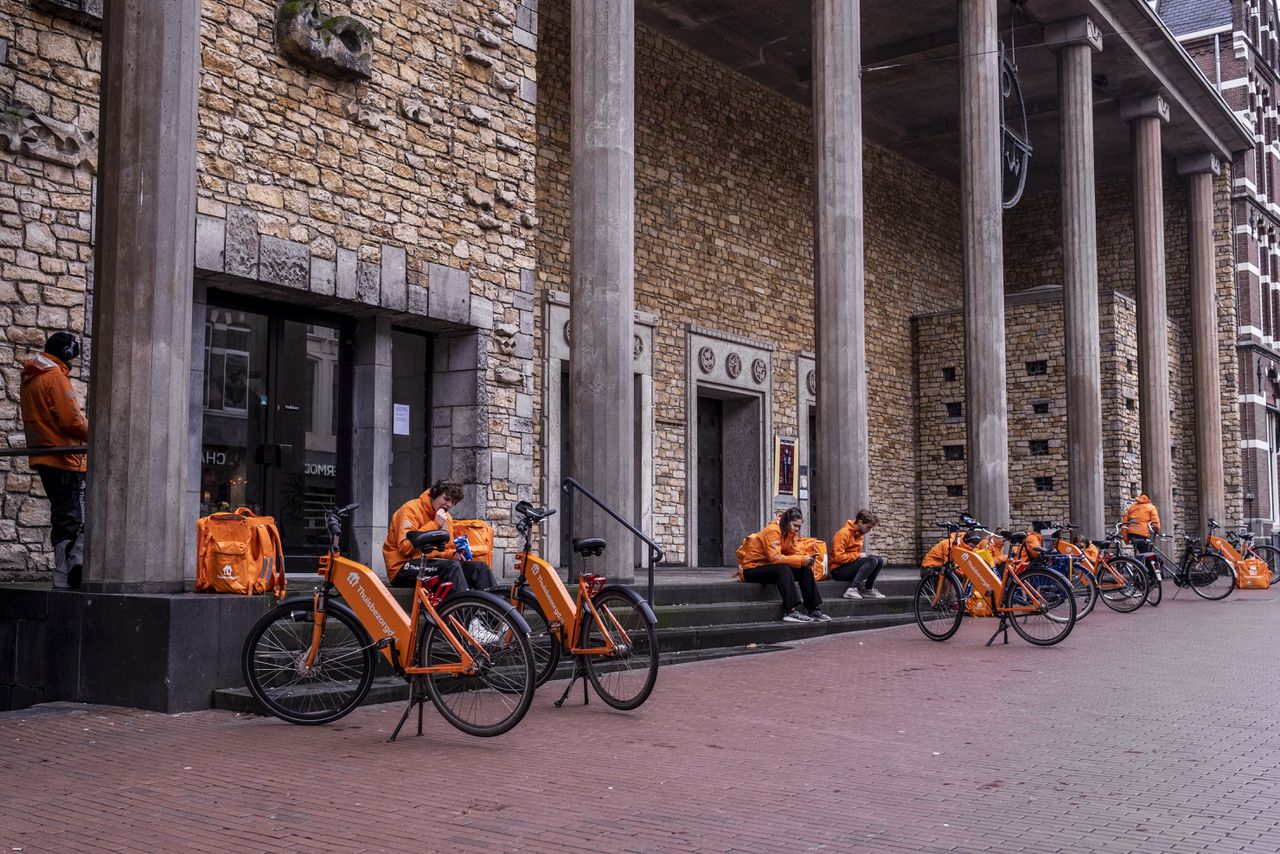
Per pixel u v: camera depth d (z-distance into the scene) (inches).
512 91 522.3
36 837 166.9
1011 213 1218.0
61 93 372.8
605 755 228.5
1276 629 502.6
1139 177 999.0
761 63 858.1
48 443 321.4
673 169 801.6
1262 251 1293.1
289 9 426.0
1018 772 213.9
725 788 199.8
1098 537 825.5
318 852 159.2
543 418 673.6
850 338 593.0
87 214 378.6
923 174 1110.4
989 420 709.3
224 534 296.0
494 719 243.9
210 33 404.5
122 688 281.3
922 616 462.6
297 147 429.7
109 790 196.5
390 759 223.1
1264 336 1282.0
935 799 192.2
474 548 340.5
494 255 509.0
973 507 710.5
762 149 890.7
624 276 454.9
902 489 1032.8
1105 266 1190.9
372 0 461.4
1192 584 727.7
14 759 222.4
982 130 723.4
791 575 481.1
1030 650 422.6
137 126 303.7
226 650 285.0
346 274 443.5
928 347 1057.5
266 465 440.1
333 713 257.9
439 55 489.1
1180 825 174.7
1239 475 1181.1
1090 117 855.7
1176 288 1169.4
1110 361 993.5
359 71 447.5
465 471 495.5
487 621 244.7
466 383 498.9
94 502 298.2
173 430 302.8
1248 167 1222.9
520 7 530.0
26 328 360.8
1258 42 1320.1
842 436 587.8
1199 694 312.5
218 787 198.8
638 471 743.1
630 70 466.6
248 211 410.9
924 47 889.5
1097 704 295.3
